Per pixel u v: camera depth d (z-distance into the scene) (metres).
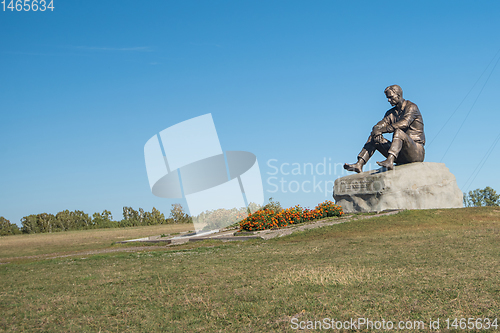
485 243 11.27
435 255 9.83
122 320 6.03
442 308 5.91
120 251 15.55
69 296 7.68
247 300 6.68
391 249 11.05
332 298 6.54
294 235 15.84
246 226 18.42
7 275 10.77
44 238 24.80
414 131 20.52
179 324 5.75
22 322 6.22
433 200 19.59
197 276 8.86
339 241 13.40
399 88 20.70
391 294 6.64
